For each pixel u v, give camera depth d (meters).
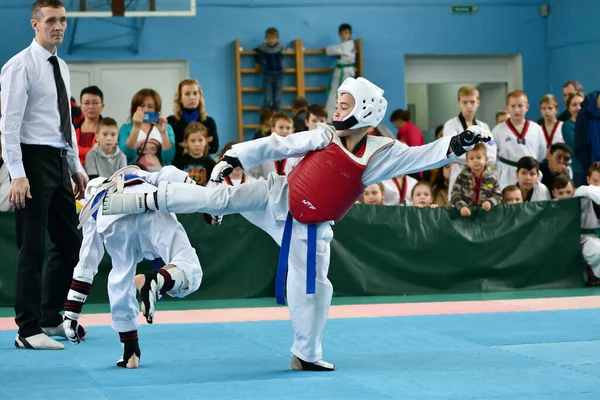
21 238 5.68
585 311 6.99
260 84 14.24
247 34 14.21
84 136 8.71
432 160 4.67
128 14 12.27
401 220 8.41
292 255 4.75
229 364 4.96
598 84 13.97
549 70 15.05
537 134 9.77
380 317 6.84
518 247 8.62
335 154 4.62
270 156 4.75
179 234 4.76
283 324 6.59
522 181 9.14
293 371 4.71
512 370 4.65
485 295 8.30
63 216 5.97
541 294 8.32
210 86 14.12
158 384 4.38
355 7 14.49
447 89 15.08
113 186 4.88
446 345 5.51
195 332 6.23
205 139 8.41
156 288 4.36
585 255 8.79
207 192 4.71
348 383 4.35
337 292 8.27
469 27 14.81
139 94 8.62
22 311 5.61
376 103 4.64
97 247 5.23
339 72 14.06
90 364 5.02
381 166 4.72
